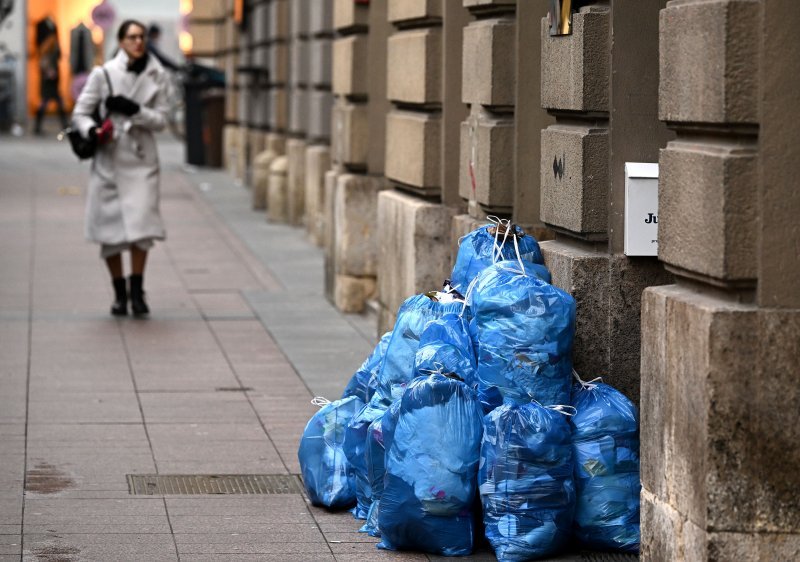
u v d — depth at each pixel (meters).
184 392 22.83
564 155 17.20
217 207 53.66
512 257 17.27
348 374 24.47
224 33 73.50
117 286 30.00
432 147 23.73
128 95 29.22
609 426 14.82
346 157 30.78
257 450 19.30
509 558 14.38
